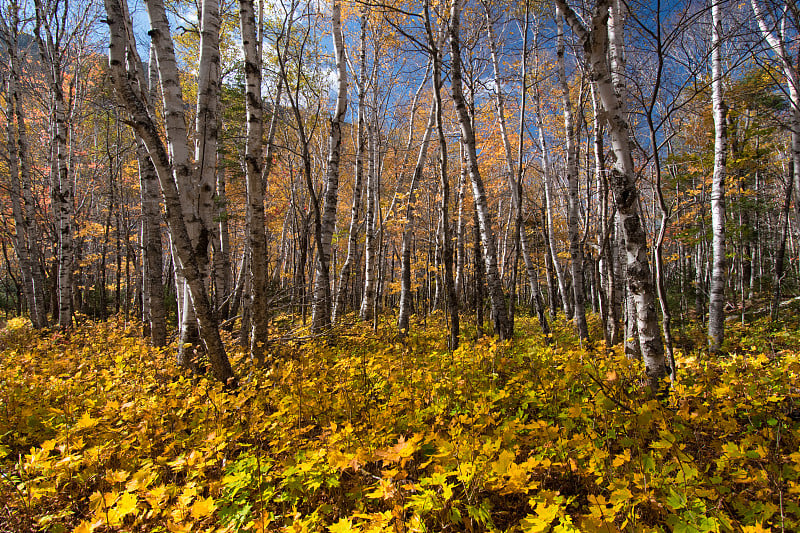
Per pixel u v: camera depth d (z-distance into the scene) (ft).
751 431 9.16
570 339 27.09
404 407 10.90
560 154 39.01
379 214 33.65
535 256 44.70
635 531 5.61
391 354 18.16
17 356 19.63
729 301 49.55
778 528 5.92
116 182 52.65
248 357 16.89
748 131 31.63
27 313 61.00
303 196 51.47
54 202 41.22
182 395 12.66
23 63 42.98
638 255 11.72
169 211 13.33
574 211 25.90
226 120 41.93
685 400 9.62
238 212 54.13
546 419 10.62
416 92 38.63
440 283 48.21
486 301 40.11
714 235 24.71
